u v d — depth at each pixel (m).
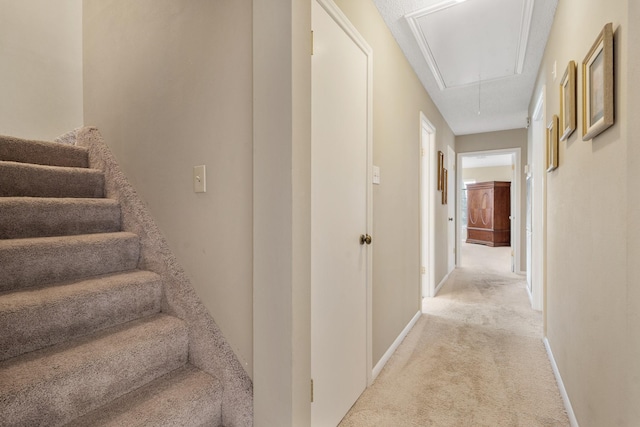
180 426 1.15
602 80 1.13
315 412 1.36
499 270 5.30
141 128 1.67
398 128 2.49
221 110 1.29
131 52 1.71
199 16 1.37
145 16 1.62
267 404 1.16
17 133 2.23
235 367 1.27
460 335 2.61
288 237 1.09
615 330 1.06
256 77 1.16
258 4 1.15
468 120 4.56
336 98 1.55
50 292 1.28
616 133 1.06
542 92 2.69
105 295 1.36
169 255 1.53
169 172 1.52
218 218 1.32
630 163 0.94
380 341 2.10
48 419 1.01
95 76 1.96
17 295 1.23
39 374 1.02
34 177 1.67
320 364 1.41
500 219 8.65
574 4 1.63
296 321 1.11
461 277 4.77
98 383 1.14
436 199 3.91
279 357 1.13
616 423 1.05
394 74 2.40
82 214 1.68
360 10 1.83
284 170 1.09
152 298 1.53
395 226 2.42
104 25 1.89
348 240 1.67
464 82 3.23
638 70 0.89
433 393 1.79
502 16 2.15
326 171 1.46
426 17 2.16
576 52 1.60
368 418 1.59
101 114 1.93
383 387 1.86
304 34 1.14
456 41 2.45
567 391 1.66
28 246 1.34
